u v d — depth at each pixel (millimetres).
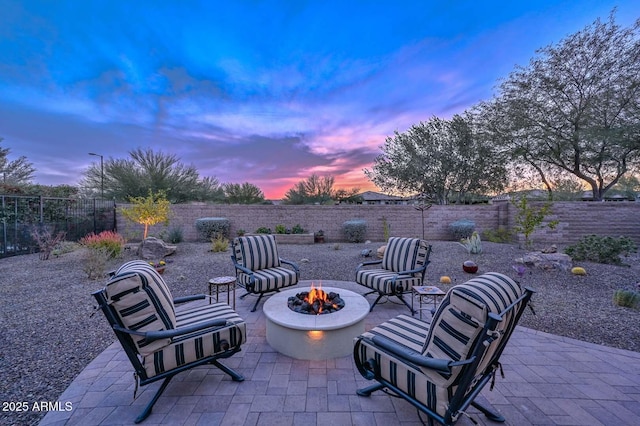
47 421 2047
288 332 2941
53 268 6797
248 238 4898
